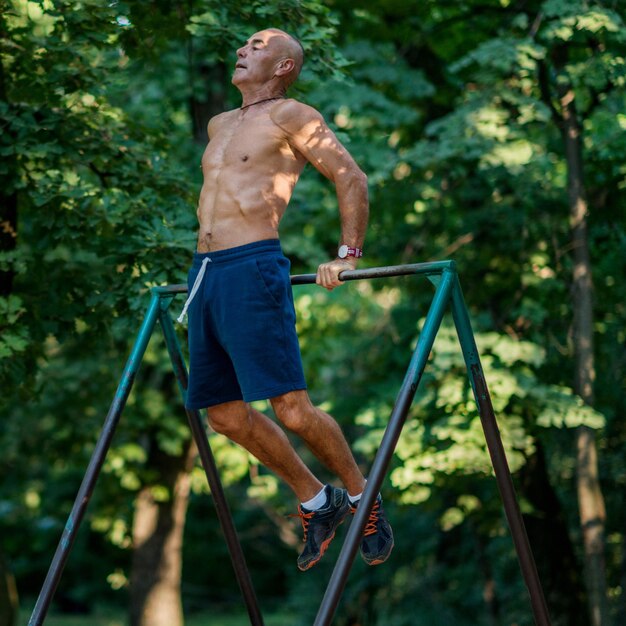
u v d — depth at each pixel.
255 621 5.27
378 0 11.89
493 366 10.64
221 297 4.30
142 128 8.72
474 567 15.05
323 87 11.66
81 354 13.41
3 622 13.08
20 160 7.85
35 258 8.18
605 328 12.41
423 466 10.30
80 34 7.60
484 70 10.07
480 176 12.16
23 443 15.13
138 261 7.65
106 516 15.55
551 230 11.69
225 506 5.21
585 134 11.05
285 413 4.32
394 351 13.25
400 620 15.09
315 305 14.70
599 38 9.53
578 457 10.10
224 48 7.82
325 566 16.41
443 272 4.09
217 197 4.38
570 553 12.35
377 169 11.40
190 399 4.57
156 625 14.84
